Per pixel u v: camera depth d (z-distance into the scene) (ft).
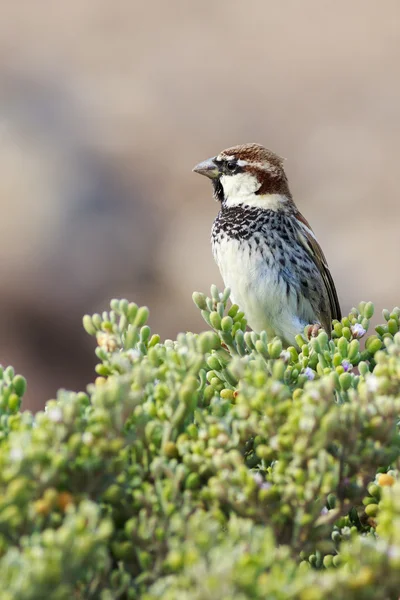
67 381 67.15
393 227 81.10
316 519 12.88
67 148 87.30
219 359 17.88
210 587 9.95
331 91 103.14
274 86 103.81
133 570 12.34
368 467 13.24
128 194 84.07
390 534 11.34
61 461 11.70
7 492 11.25
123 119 94.68
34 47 106.52
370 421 13.12
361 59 106.32
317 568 14.25
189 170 89.35
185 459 13.16
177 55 107.65
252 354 17.08
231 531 11.29
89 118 93.35
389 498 11.48
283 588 10.19
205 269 75.97
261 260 33.68
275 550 11.33
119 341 16.15
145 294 74.43
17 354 67.21
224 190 34.47
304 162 93.45
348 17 113.09
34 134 89.45
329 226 82.84
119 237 78.28
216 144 95.35
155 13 114.21
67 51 106.11
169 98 100.27
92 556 11.11
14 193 79.30
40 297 70.28
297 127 98.12
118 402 12.48
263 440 14.25
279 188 34.27
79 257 74.84
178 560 10.84
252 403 13.17
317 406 12.75
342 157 93.35
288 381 15.89
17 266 72.79
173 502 12.61
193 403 14.02
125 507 12.70
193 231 80.64
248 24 113.09
